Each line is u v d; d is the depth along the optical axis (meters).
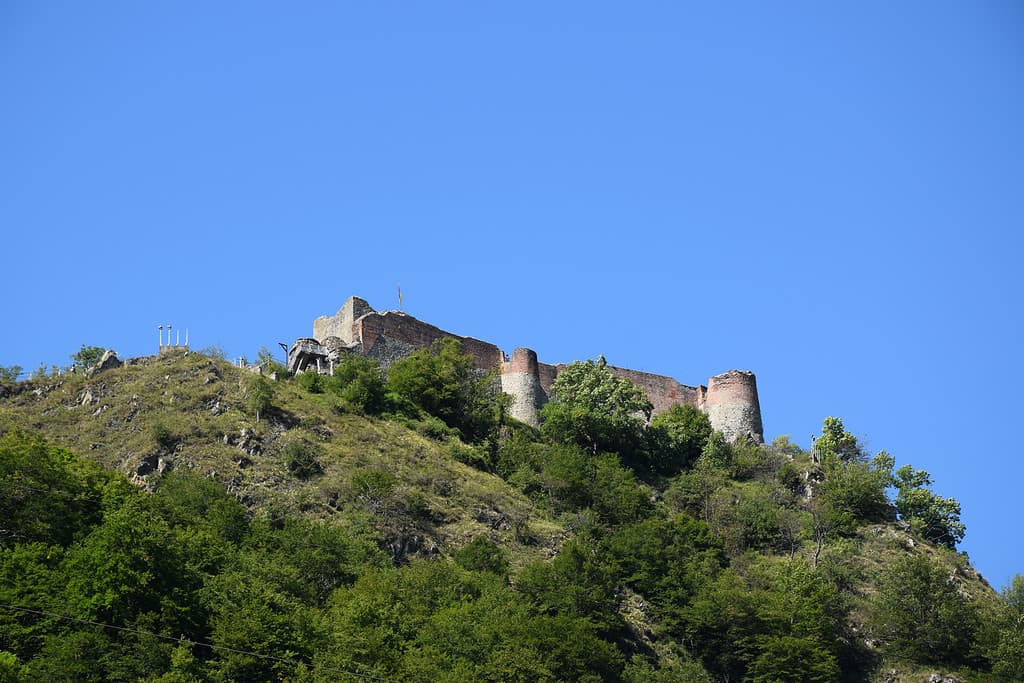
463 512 121.38
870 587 128.25
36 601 85.69
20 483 96.44
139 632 84.69
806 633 114.50
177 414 122.88
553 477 132.75
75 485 99.75
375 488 117.25
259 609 89.88
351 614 94.75
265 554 103.31
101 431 120.50
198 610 89.69
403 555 112.19
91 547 90.19
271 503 113.19
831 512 139.75
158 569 90.81
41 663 80.00
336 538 106.44
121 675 80.69
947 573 126.38
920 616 120.00
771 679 109.94
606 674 100.56
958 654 118.06
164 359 134.12
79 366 138.12
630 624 112.38
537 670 95.12
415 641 95.06
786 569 124.50
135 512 97.75
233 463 117.38
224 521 105.12
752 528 136.50
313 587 100.50
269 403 127.62
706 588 118.12
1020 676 113.25
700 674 109.69
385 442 129.75
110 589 86.88
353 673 86.56
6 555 89.06
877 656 118.44
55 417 122.88
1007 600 122.81
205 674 83.44
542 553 119.81
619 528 128.50
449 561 112.56
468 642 95.81
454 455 133.50
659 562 120.69
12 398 125.94
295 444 121.75
